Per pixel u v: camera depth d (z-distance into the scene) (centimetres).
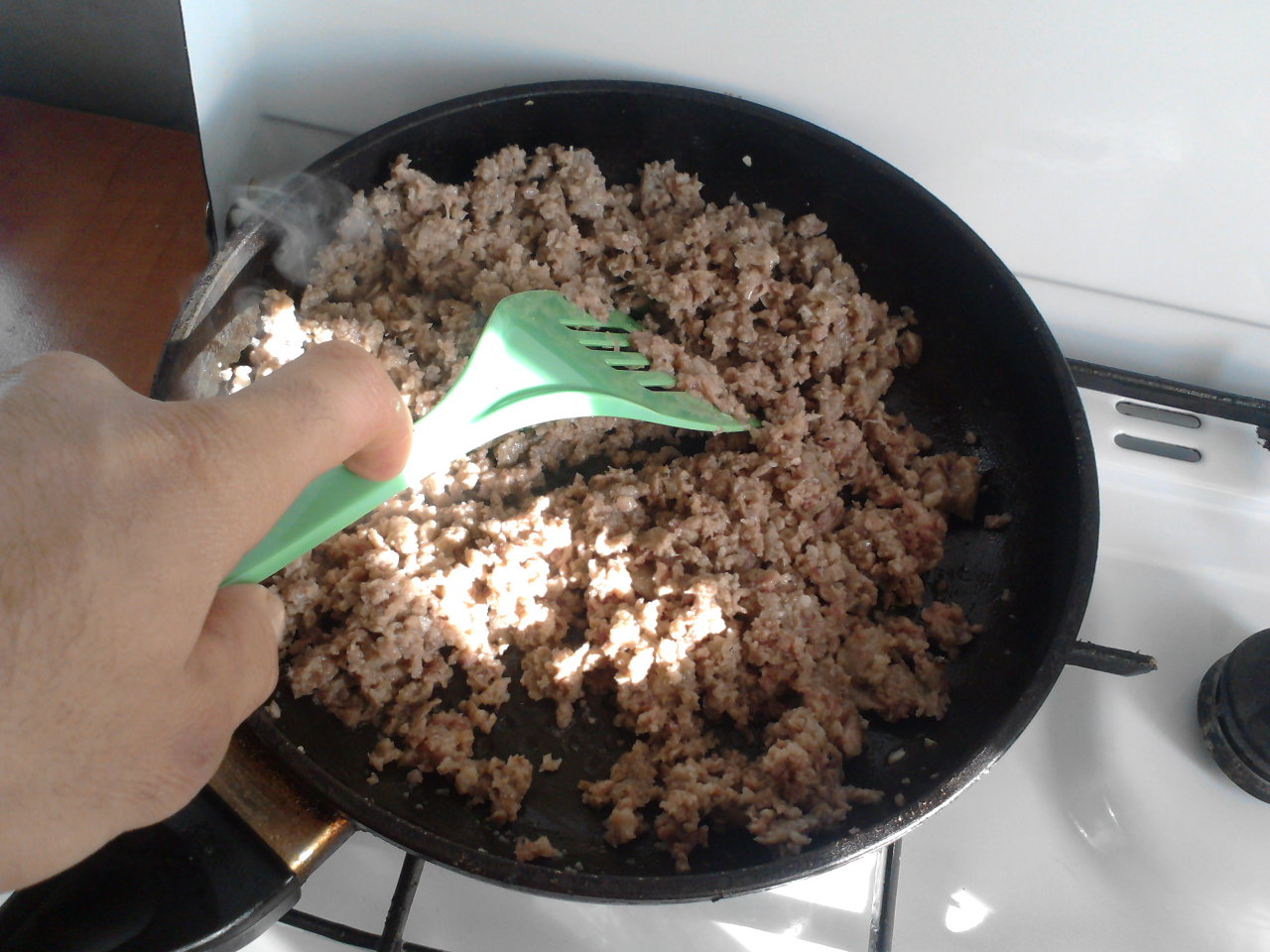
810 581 28
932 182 30
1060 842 26
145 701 17
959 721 26
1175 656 28
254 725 22
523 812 25
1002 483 29
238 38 28
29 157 33
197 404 17
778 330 30
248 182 32
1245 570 29
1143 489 30
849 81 28
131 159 34
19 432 16
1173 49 25
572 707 27
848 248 31
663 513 29
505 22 28
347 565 27
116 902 20
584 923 24
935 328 31
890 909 24
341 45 29
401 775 25
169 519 16
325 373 18
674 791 25
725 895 21
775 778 25
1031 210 30
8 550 15
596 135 30
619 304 31
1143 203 29
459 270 30
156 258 32
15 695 16
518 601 27
